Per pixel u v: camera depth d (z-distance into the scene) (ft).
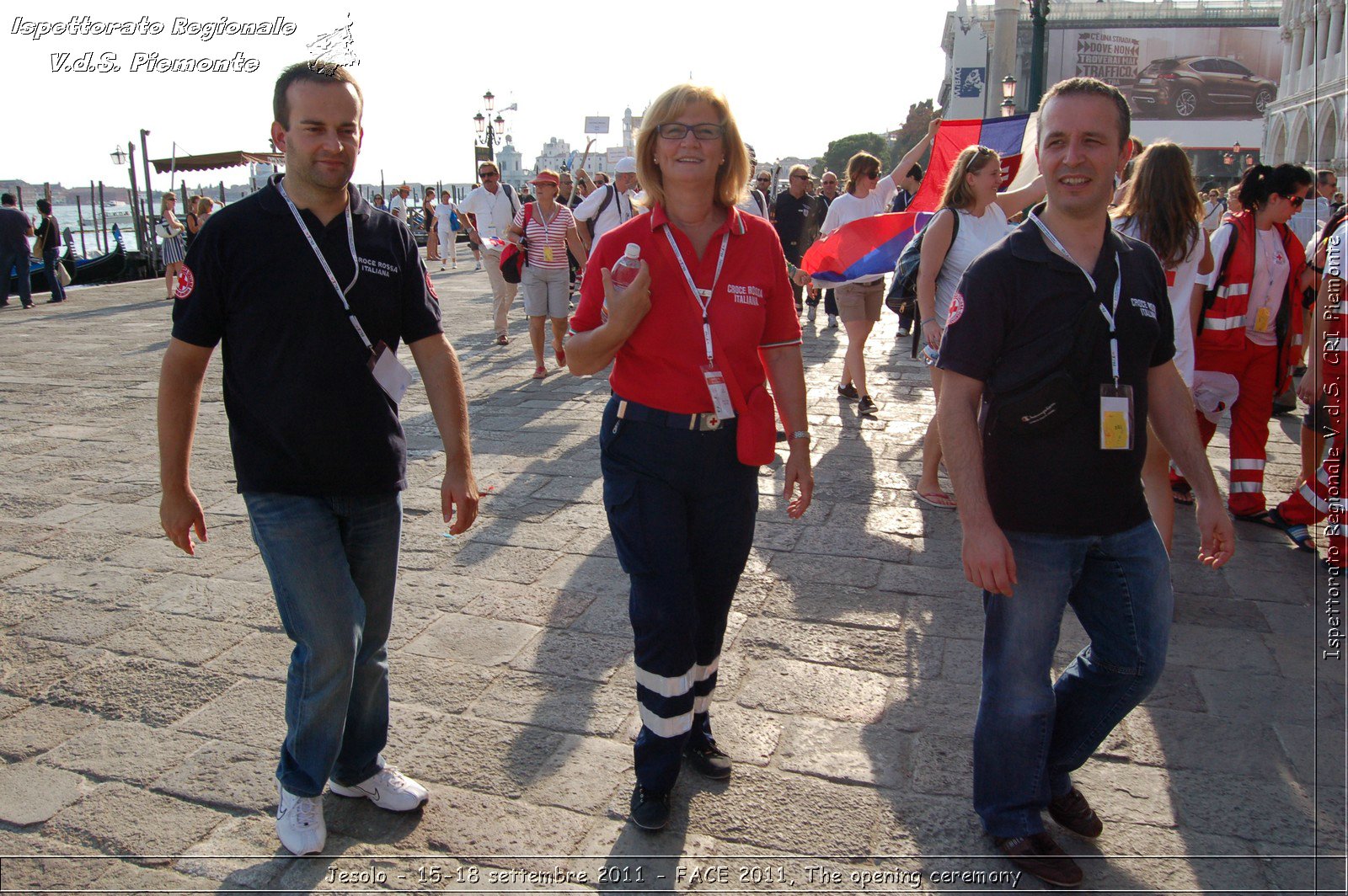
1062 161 7.18
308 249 7.41
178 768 9.36
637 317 7.65
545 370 28.66
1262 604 12.83
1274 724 10.03
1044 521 7.45
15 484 18.37
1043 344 7.29
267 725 10.10
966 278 7.53
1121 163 7.33
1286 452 20.22
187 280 7.40
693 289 8.04
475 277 63.62
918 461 19.62
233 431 7.74
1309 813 8.67
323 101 7.16
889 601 12.98
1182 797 8.91
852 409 23.93
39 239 50.70
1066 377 7.21
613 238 8.17
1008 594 7.30
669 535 8.08
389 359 7.93
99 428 22.81
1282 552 14.65
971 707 10.36
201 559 14.61
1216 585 13.44
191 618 12.58
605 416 8.52
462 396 8.31
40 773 9.27
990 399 7.60
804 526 15.81
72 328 40.47
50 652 11.68
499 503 17.12
